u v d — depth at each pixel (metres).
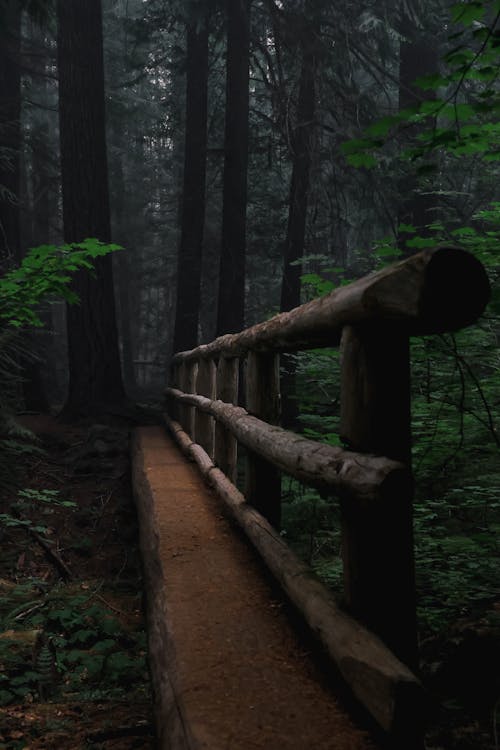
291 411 11.35
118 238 27.97
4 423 7.38
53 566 5.80
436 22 11.49
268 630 2.62
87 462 8.60
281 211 17.53
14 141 13.59
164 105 19.12
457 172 10.16
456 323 1.76
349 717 1.95
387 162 11.15
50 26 14.20
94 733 2.82
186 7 13.24
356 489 2.01
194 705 2.02
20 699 3.34
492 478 4.47
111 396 11.11
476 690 3.12
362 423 2.08
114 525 6.85
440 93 12.90
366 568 2.13
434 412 4.49
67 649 4.13
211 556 3.64
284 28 13.23
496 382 4.30
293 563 2.87
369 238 15.86
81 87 11.15
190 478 6.06
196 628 2.63
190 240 14.73
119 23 22.61
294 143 14.27
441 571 4.34
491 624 3.36
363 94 13.45
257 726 1.89
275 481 3.96
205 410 6.21
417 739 1.76
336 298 2.16
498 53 2.41
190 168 14.73
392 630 2.08
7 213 13.24
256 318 22.16
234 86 13.57
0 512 6.55
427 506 4.80
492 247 3.77
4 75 14.09
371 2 12.99
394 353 2.07
